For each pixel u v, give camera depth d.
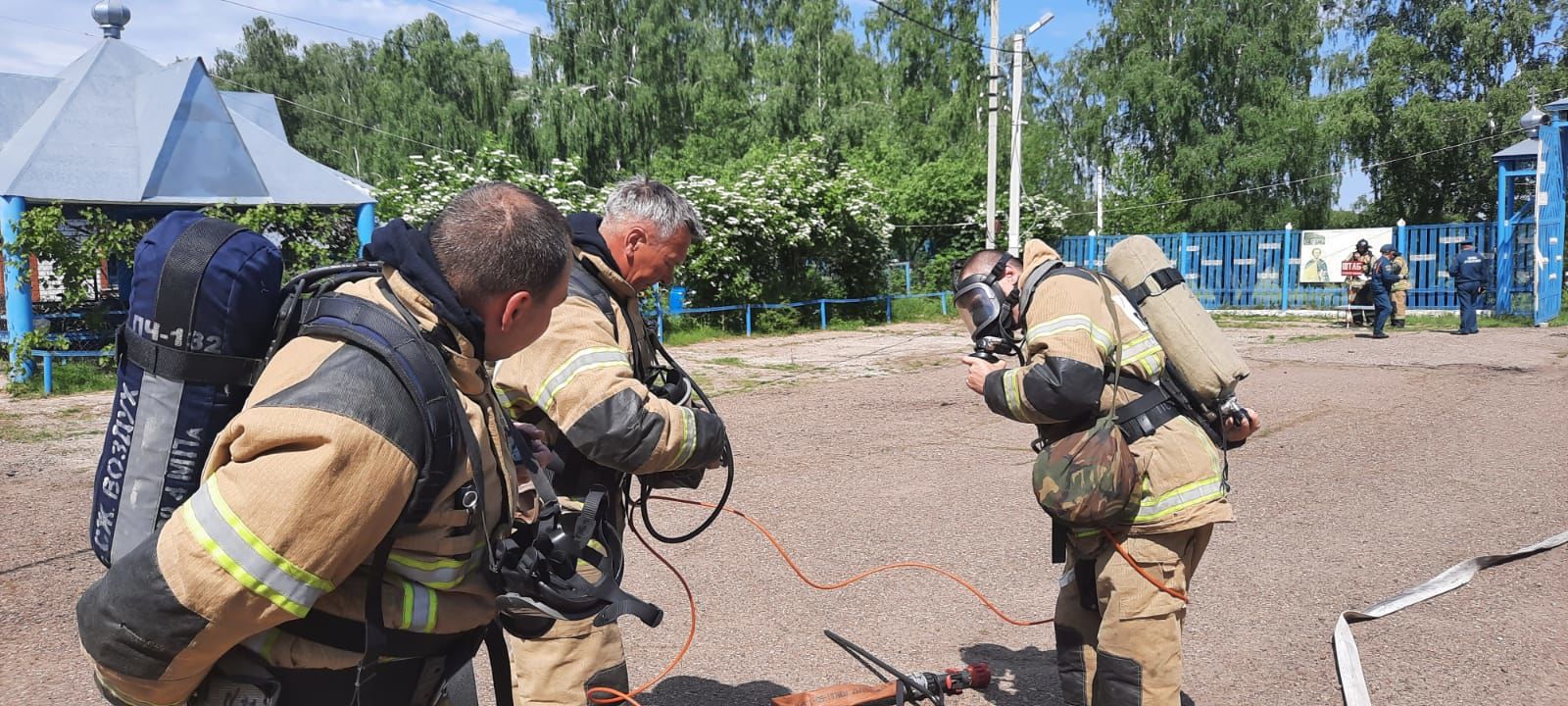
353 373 1.50
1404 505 6.20
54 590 4.87
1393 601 3.02
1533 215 19.75
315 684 1.61
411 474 1.52
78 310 12.73
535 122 37.28
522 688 2.61
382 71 42.75
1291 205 33.69
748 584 4.92
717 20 41.19
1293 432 8.59
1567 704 3.51
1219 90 33.88
